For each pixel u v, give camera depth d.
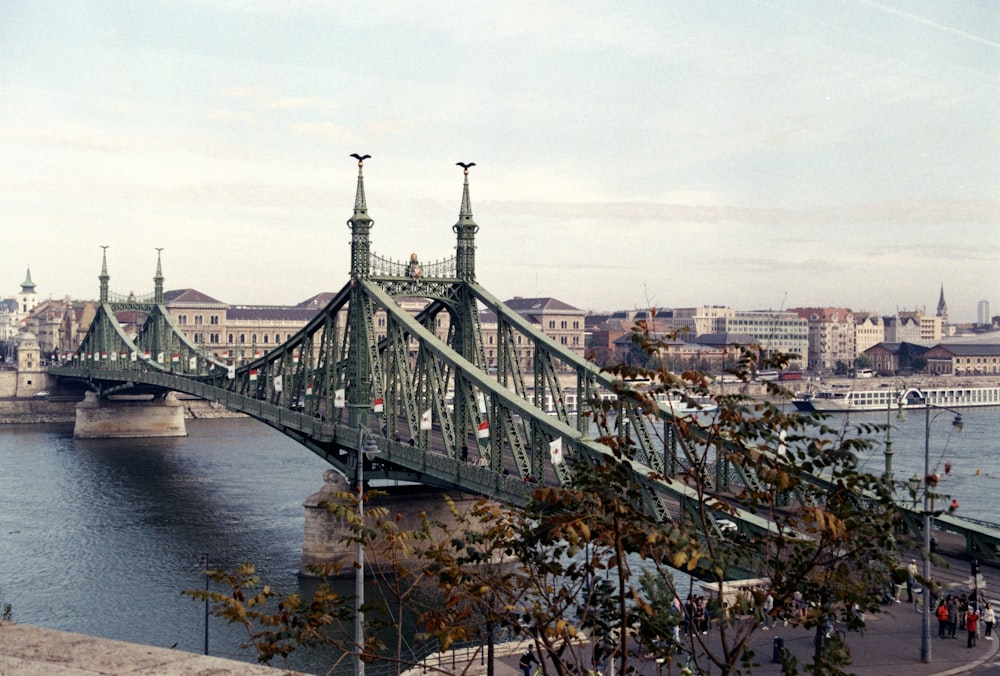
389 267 90.31
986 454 157.75
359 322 89.38
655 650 23.31
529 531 23.05
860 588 21.86
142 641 68.62
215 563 88.12
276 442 183.50
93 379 197.75
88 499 120.81
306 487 128.88
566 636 21.25
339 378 93.38
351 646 66.56
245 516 109.38
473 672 44.16
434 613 22.20
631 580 56.34
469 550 23.73
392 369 84.19
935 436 189.00
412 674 43.88
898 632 47.47
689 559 21.53
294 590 78.75
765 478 22.56
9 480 136.25
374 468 83.31
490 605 22.56
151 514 110.88
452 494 86.25
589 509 22.36
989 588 52.97
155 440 188.62
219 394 122.19
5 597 79.44
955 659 43.47
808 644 45.06
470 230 91.00
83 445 180.50
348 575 82.69
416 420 80.88
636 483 23.69
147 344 197.50
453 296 91.38
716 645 44.47
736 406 23.95
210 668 10.41
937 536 64.50
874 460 143.88
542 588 23.33
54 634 11.29
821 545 21.97
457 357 76.75
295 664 63.38
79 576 85.44
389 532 22.98
